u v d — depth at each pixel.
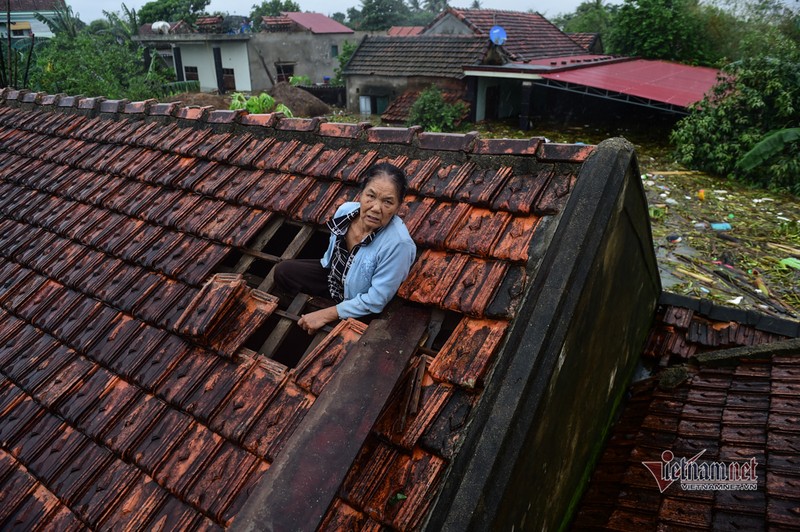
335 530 1.71
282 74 29.41
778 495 2.73
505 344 2.08
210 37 26.05
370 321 2.47
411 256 2.27
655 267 3.93
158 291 2.86
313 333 2.42
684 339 4.55
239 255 3.65
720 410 3.50
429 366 2.07
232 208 3.21
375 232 2.26
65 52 19.47
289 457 1.76
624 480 3.27
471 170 2.80
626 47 19.72
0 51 8.54
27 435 2.47
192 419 2.21
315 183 3.15
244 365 2.31
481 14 20.84
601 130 15.91
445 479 1.76
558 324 2.10
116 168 3.92
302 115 20.36
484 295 2.22
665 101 12.41
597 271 2.39
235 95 17.53
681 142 11.84
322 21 34.03
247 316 2.48
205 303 2.48
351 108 20.72
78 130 4.67
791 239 8.14
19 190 4.28
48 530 2.09
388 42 20.30
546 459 2.37
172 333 2.61
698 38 18.48
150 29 33.91
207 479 2.00
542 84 15.20
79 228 3.52
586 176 2.46
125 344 2.66
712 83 14.73
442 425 1.90
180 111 4.19
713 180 11.11
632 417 3.90
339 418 1.85
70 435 2.39
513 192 2.60
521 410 1.90
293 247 2.86
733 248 7.89
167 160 3.81
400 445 1.86
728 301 6.41
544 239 2.37
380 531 1.69
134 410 2.35
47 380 2.64
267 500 1.65
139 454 2.17
